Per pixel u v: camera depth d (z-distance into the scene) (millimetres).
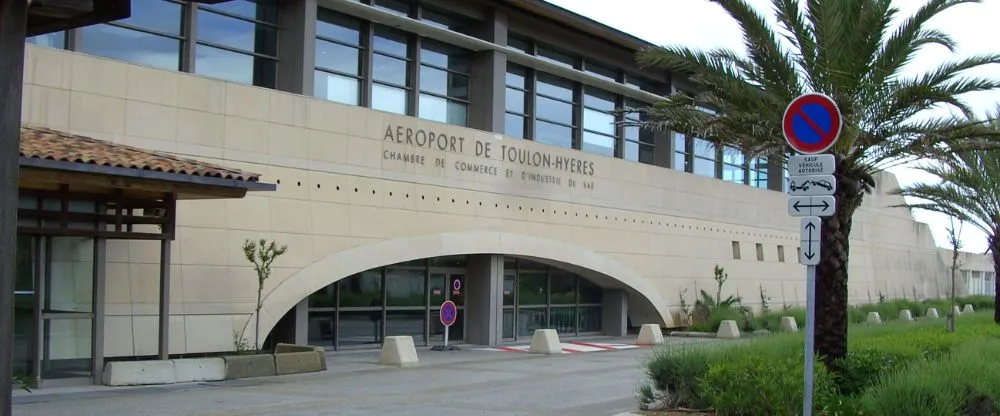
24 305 14398
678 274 33375
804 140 9273
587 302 31422
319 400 13734
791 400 10477
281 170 20594
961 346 14961
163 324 15914
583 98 31469
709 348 13508
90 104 17516
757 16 14117
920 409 9836
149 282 18203
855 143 14344
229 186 15242
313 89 22016
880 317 39219
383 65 24891
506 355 22969
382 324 23984
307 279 20656
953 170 26672
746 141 15602
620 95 33375
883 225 51375
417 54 25547
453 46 26766
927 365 11719
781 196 40562
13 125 5715
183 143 18891
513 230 26453
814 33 13938
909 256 55000
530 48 29422
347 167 22000
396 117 23344
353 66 23953
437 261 25719
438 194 24219
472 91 27312
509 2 26969
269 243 20094
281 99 20766
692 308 33656
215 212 19281
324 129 21594
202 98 19312
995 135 14625
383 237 22609
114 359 17438
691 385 12281
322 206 21312
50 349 14648
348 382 16438
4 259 5621
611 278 30281
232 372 16516
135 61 19578
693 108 16172
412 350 19922
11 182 5684
